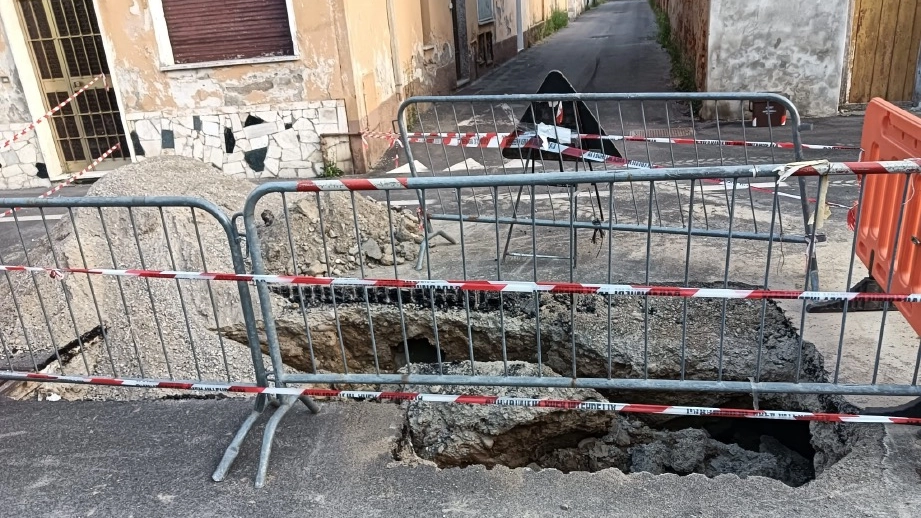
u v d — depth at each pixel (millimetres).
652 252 5012
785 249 4914
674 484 2785
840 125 9414
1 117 9430
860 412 3025
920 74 9805
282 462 3064
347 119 8711
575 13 38125
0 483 3055
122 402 3631
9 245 6812
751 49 9828
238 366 4125
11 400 3697
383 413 3387
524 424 3379
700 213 5934
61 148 9773
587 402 2928
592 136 4797
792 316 3871
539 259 5055
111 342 4352
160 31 8547
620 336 3914
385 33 10031
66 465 3150
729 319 3951
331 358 4629
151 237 5402
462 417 3371
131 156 9273
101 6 8492
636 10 40656
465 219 5102
